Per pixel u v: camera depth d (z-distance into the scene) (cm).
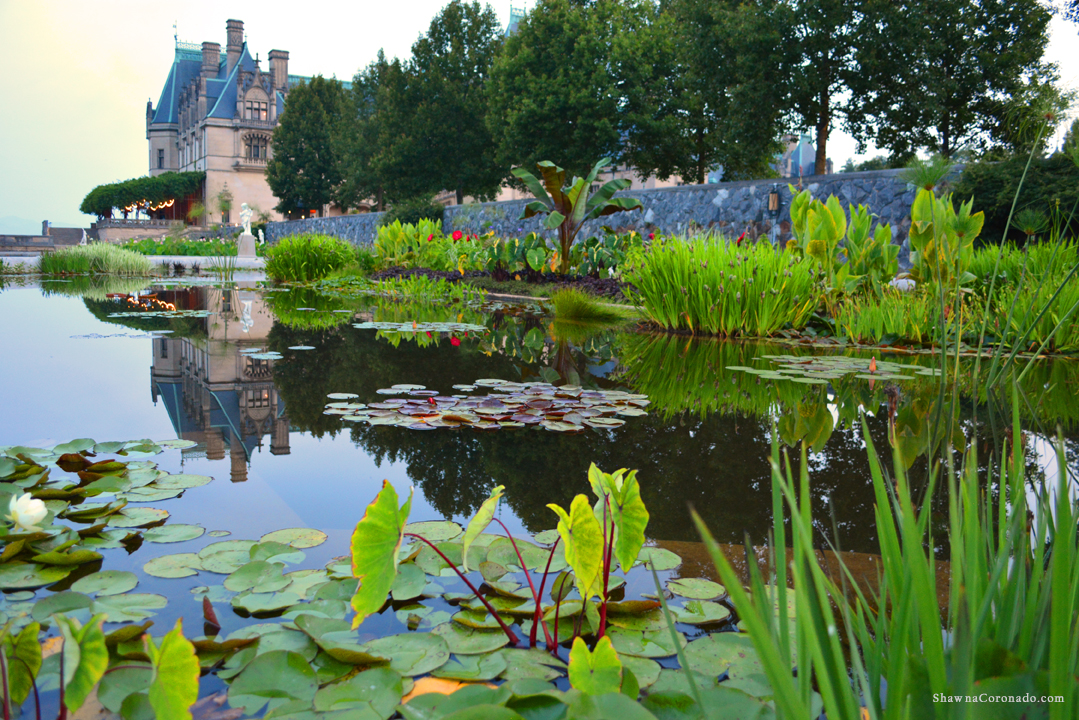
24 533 135
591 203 1052
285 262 1380
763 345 537
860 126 1767
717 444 234
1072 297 423
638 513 107
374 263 1560
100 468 191
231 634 105
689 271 613
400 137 3020
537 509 168
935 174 527
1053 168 595
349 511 164
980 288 511
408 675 94
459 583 127
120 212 5653
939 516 163
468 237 1478
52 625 105
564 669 97
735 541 150
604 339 562
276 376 361
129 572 126
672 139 2269
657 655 102
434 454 218
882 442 233
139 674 92
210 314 711
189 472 195
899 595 62
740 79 1767
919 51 1606
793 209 669
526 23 2398
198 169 5641
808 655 55
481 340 540
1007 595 65
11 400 289
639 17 2405
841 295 607
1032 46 1555
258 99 5466
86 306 778
